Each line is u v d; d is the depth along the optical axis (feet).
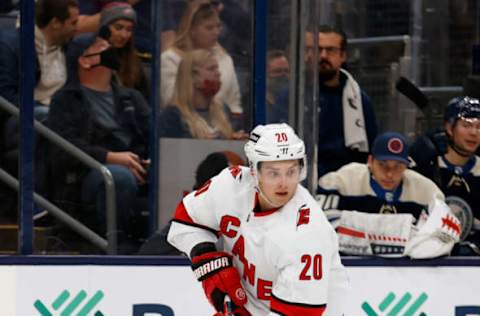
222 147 37.60
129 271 36.37
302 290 27.32
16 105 36.73
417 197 38.22
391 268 36.96
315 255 27.43
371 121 39.09
